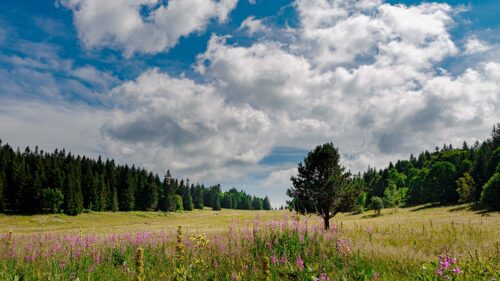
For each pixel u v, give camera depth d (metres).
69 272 9.74
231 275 8.48
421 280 7.00
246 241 11.62
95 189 121.25
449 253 10.86
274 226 11.98
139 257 4.52
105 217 111.38
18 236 18.45
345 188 30.16
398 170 176.12
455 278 6.53
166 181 153.62
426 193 104.88
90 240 14.47
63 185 108.50
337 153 30.86
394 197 111.44
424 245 14.41
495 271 6.77
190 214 150.12
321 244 10.68
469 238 16.28
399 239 16.45
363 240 14.09
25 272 10.16
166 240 14.93
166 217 128.00
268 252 10.39
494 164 90.31
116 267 11.24
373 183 145.12
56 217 99.06
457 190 90.69
